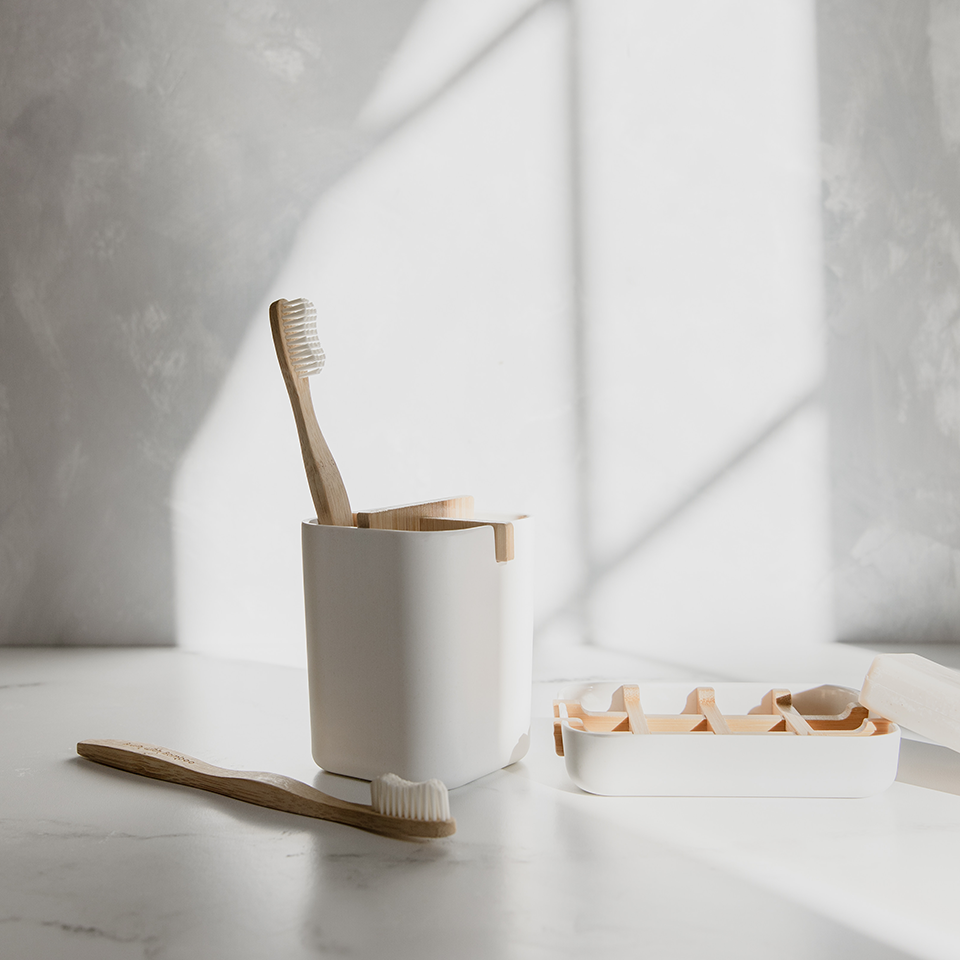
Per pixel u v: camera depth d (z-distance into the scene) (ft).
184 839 2.57
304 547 2.74
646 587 3.53
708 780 2.66
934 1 3.42
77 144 3.56
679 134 3.48
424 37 3.51
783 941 2.34
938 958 2.31
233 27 3.52
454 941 2.34
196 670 3.38
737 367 3.50
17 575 3.60
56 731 2.99
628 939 2.34
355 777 2.74
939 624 3.50
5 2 3.55
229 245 3.55
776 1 3.45
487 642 2.73
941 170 3.44
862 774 2.64
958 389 3.46
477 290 3.52
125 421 3.58
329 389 3.55
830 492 3.50
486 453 3.54
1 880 2.47
